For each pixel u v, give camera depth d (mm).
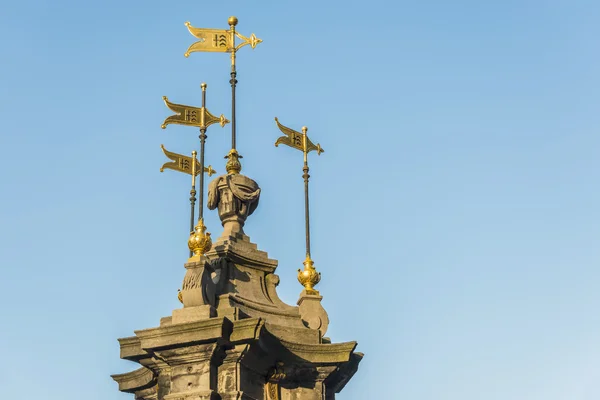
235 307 112000
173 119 120750
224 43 126938
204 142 120438
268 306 118188
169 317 114062
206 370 109250
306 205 126750
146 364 114812
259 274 120750
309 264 123812
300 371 115750
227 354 110062
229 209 122125
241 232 122125
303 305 120875
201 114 121812
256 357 112312
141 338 110688
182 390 109250
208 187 123625
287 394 115562
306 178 128250
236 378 109688
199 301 111125
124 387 121062
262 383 114250
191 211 125000
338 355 115750
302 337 116688
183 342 109125
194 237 113250
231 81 126875
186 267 112188
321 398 115750
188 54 125375
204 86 123062
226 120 123938
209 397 107875
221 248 118062
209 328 108438
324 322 120438
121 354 114938
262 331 110188
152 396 119438
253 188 123500
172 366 110500
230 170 124562
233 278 118188
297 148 128625
